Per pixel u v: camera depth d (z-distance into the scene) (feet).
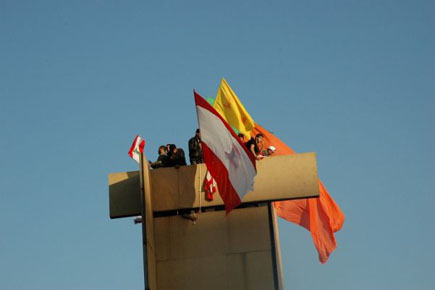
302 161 234.58
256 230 230.89
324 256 267.39
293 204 271.28
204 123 228.22
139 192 237.66
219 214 233.76
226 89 278.26
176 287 226.79
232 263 228.02
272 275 225.76
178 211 235.61
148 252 220.64
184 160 242.78
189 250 230.27
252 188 219.82
